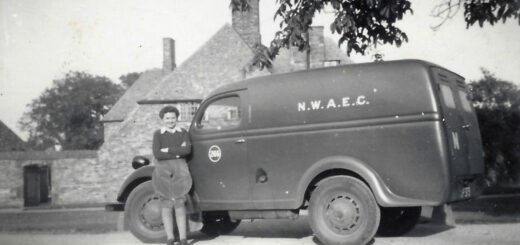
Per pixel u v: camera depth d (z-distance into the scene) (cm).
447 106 664
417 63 655
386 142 650
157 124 3431
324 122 690
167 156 723
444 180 620
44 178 3531
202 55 3544
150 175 795
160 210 785
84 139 7000
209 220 864
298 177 701
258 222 1061
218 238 831
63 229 1103
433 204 623
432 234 803
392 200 637
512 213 1152
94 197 3344
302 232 880
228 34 3603
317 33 3319
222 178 760
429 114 632
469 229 847
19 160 3278
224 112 776
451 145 642
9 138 4984
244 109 754
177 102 3422
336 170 693
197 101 3409
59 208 2841
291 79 730
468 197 701
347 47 1110
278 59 3544
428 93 638
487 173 1834
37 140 6938
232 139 756
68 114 6944
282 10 1070
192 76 3472
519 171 1811
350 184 660
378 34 1102
